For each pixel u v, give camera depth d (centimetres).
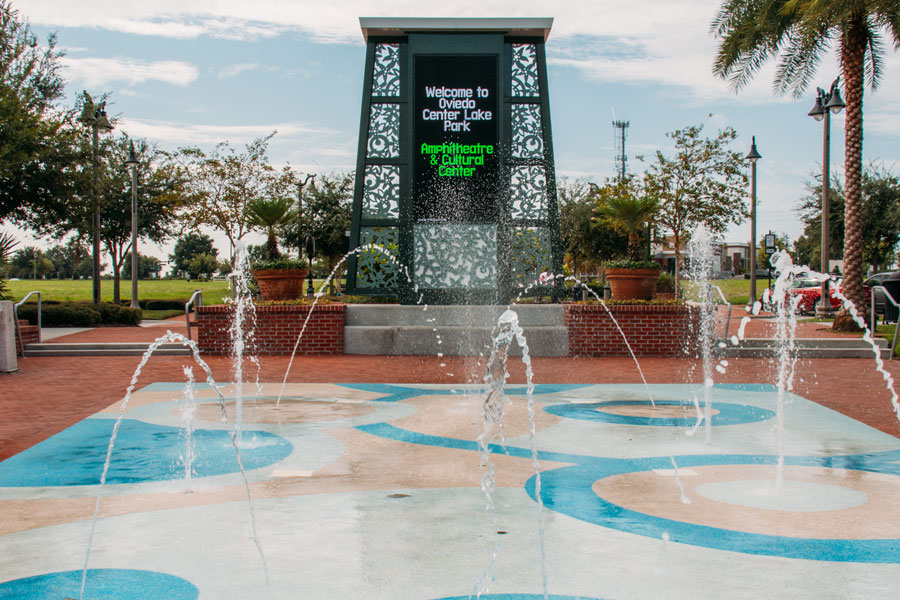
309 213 4209
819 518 459
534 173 1545
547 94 1546
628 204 1496
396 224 1542
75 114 2345
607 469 580
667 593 344
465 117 1539
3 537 424
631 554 395
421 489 521
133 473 565
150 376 1138
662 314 1416
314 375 1155
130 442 673
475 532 430
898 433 721
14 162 1992
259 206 1569
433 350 1450
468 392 988
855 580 360
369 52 1555
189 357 1405
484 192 1542
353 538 420
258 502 490
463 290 1536
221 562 384
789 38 1886
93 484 534
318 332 1452
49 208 2255
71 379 1102
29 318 1938
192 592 347
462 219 1541
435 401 912
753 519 456
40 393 962
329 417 802
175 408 854
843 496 508
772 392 991
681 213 2797
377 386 1041
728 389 1021
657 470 578
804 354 1416
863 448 657
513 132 1548
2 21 2177
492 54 1536
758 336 1623
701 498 501
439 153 1542
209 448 650
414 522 448
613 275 1498
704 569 374
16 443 666
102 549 404
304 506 481
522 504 486
